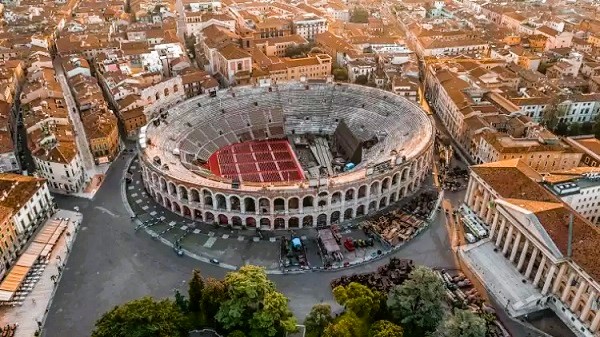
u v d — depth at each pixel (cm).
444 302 11419
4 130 18075
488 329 10975
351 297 11194
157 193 15812
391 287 12194
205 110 19488
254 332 10531
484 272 12925
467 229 14625
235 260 13500
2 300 11788
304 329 11250
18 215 13588
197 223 15062
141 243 14150
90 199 16112
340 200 14775
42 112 18888
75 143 17425
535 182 13475
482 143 18000
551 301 12038
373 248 13938
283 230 14812
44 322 11488
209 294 11075
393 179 15775
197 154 17900
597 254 10950
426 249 13862
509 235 12962
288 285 12625
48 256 13350
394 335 10100
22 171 17538
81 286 12556
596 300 10688
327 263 13262
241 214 14600
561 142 17750
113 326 10006
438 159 18775
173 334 10131
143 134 16738
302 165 18325
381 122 19450
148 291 12444
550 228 11675
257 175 17525
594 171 14688
